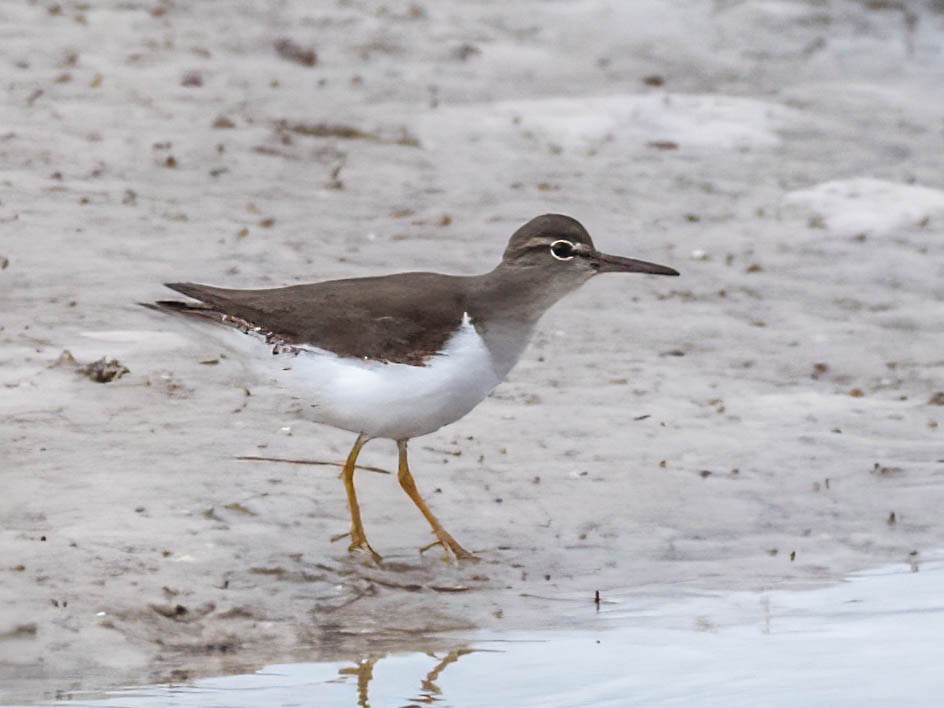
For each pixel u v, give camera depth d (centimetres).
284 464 1230
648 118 2272
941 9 2872
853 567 1160
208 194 1825
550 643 1009
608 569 1135
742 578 1132
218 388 1348
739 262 1819
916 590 1115
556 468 1285
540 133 2183
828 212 1989
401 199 1895
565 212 1912
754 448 1354
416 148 2080
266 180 1895
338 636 1005
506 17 2641
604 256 1126
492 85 2347
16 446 1201
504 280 1105
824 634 1032
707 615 1062
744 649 1006
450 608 1055
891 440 1392
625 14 2712
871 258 1859
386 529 1164
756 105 2372
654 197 2005
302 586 1062
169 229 1702
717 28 2719
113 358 1379
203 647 977
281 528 1134
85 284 1535
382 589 1073
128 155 1900
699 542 1187
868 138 2305
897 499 1276
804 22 2794
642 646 1006
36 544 1060
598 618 1052
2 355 1357
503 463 1286
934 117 2439
